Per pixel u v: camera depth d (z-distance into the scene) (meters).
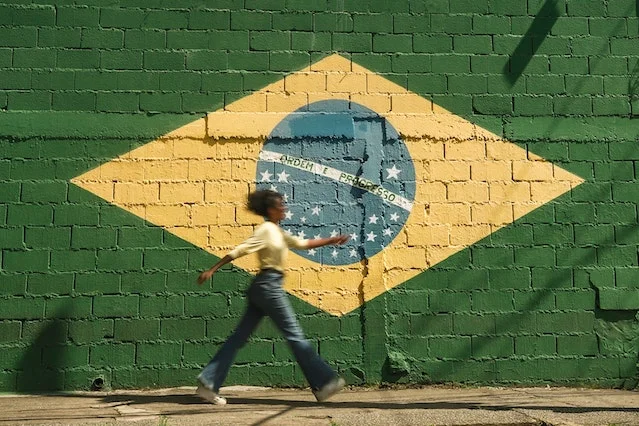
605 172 7.02
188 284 6.60
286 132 6.87
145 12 6.94
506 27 7.19
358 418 4.98
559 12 7.26
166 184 6.71
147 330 6.51
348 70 7.01
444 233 6.82
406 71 7.05
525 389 6.56
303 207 6.77
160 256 6.61
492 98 7.06
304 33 7.03
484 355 6.68
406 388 6.56
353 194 6.83
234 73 6.91
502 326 6.73
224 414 5.12
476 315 6.73
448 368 6.64
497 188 6.92
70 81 6.78
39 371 6.38
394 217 6.81
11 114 6.68
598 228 6.92
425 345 6.66
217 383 5.30
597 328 6.78
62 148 6.68
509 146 7.00
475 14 7.19
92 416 5.09
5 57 6.77
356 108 6.96
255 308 5.36
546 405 5.66
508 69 7.12
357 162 6.89
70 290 6.50
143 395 6.17
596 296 6.82
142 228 6.63
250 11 7.02
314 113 6.93
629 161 7.05
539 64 7.15
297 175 6.82
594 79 7.16
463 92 7.05
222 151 6.79
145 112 6.79
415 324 6.68
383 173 6.88
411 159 6.91
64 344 6.43
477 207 6.88
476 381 6.64
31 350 6.40
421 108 7.00
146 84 6.83
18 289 6.46
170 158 6.75
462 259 6.79
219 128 6.81
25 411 5.38
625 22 7.29
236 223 6.70
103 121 6.74
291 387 6.52
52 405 5.66
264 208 5.39
